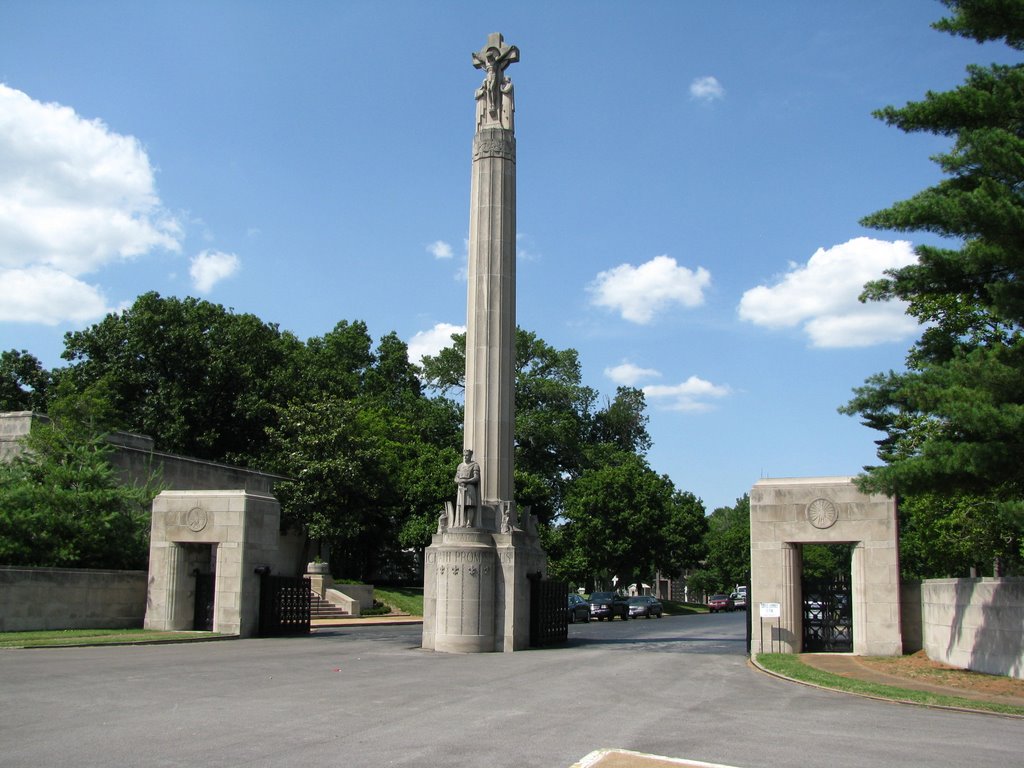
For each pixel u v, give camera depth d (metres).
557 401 77.94
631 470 74.38
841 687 16.58
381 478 55.69
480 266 28.58
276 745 10.80
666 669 20.72
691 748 10.84
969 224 17.00
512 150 29.47
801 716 13.52
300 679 17.77
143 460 43.34
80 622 29.56
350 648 26.22
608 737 11.52
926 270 19.91
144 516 33.69
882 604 24.03
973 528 32.59
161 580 30.97
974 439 19.11
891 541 24.19
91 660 20.83
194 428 59.66
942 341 23.89
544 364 79.50
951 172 19.53
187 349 59.16
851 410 19.36
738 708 14.33
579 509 73.31
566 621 30.09
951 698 15.20
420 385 81.38
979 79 19.23
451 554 25.97
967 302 25.17
